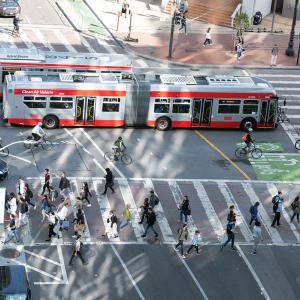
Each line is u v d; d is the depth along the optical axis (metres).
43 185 69.38
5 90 82.38
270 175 76.25
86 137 81.19
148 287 57.22
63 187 67.50
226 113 85.94
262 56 108.94
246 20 109.69
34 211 65.62
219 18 120.38
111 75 84.69
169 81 84.88
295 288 58.72
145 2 127.69
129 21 118.25
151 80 85.44
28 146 77.00
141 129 84.75
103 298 55.44
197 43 112.06
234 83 86.00
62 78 82.81
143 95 83.56
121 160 76.00
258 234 61.78
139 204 68.44
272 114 86.75
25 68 86.88
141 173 74.00
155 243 62.88
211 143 82.62
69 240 62.12
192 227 65.69
